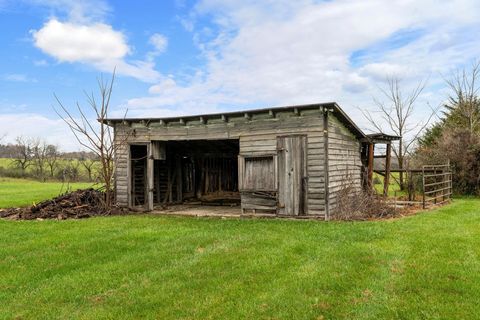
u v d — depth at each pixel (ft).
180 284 21.86
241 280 22.21
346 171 49.70
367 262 24.88
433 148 83.46
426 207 52.80
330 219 42.50
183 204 64.39
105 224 41.65
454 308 17.72
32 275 24.34
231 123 48.37
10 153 214.90
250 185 46.93
